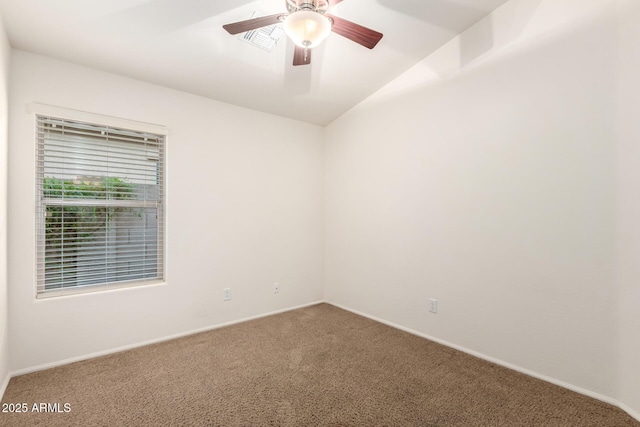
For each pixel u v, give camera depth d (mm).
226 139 3252
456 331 2693
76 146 2486
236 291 3312
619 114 1838
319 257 4078
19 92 2229
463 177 2643
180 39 2301
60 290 2441
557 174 2107
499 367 2357
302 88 3162
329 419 1756
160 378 2178
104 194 2611
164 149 2895
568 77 2053
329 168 4055
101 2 1916
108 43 2258
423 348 2693
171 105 2910
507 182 2365
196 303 3035
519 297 2299
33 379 2150
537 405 1882
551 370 2141
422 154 2965
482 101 2510
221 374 2236
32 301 2266
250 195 3424
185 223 2971
